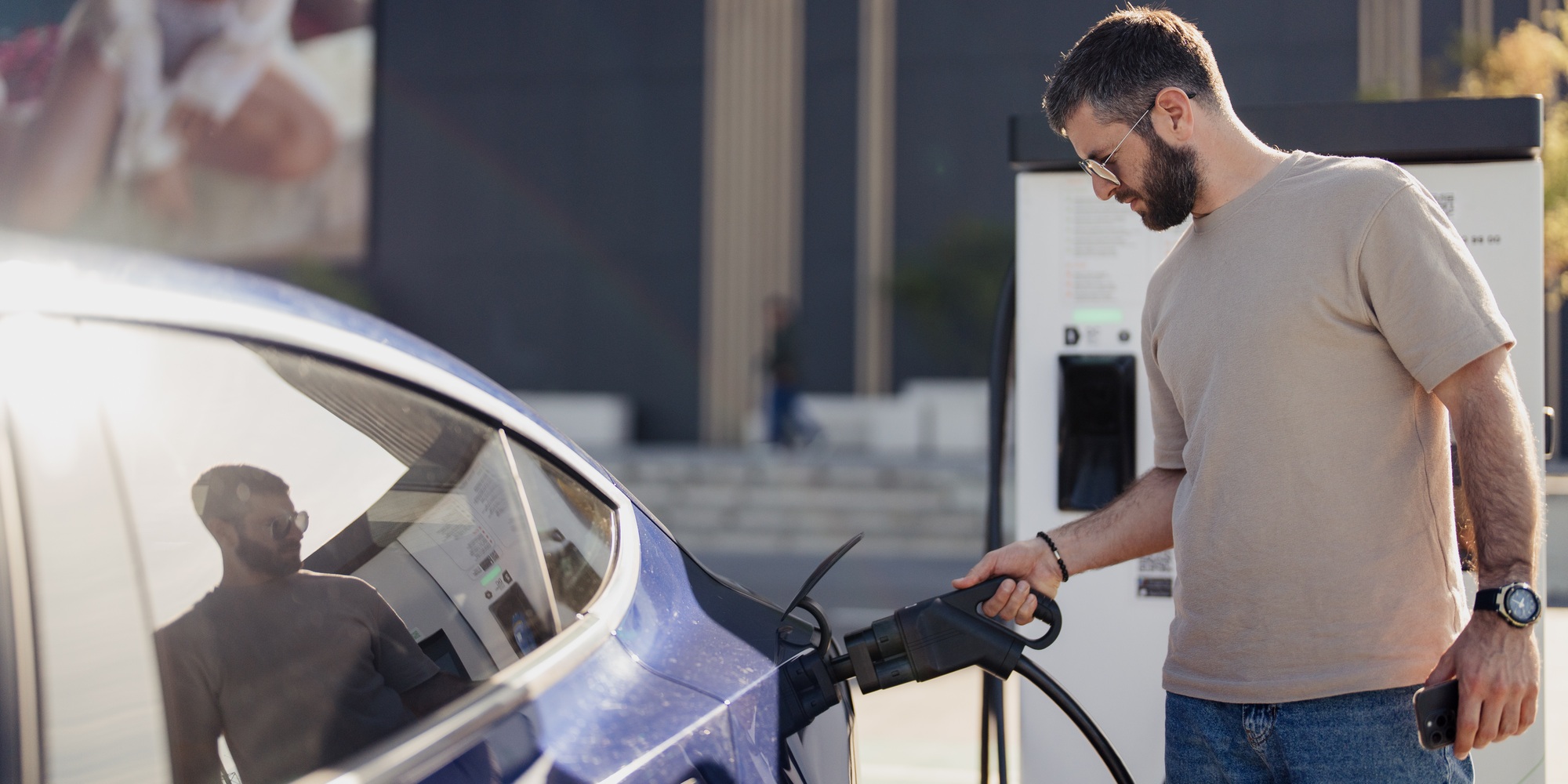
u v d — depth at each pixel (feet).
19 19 52.31
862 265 48.80
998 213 47.88
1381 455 4.96
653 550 5.25
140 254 3.82
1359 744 4.95
